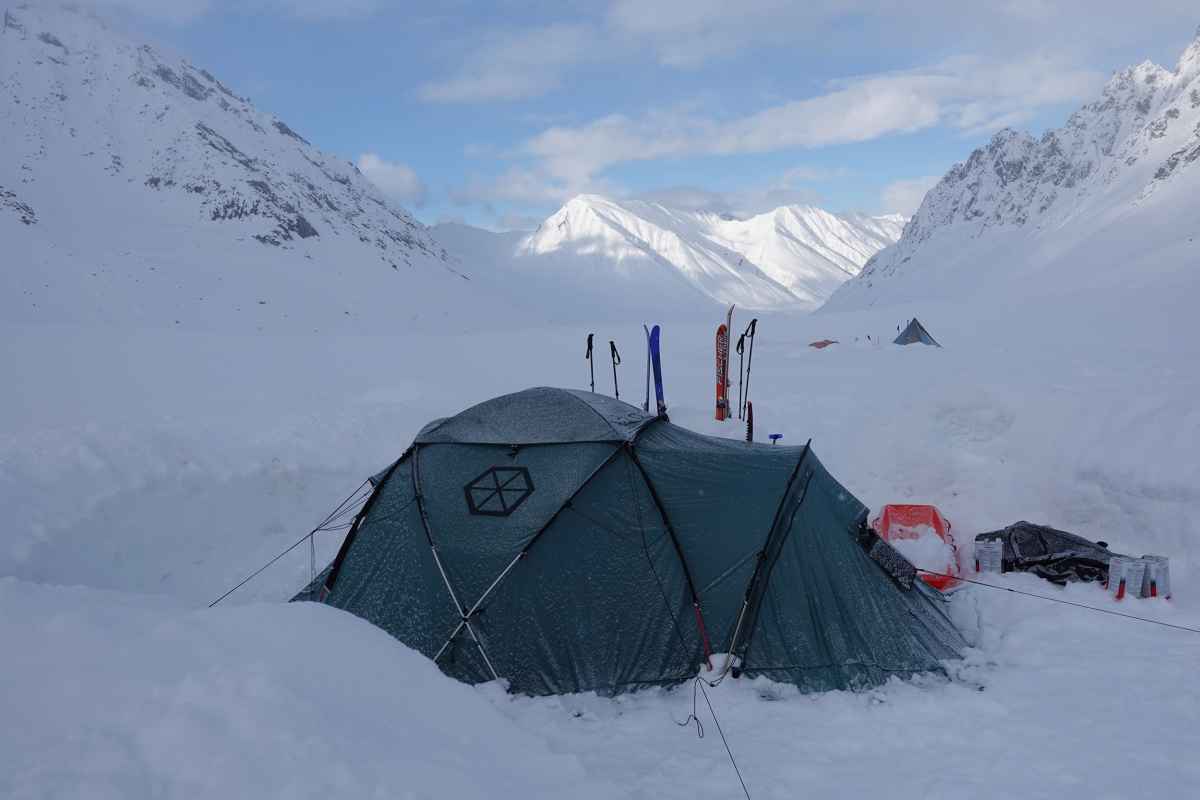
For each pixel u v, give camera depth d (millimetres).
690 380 20344
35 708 2605
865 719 4977
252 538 8969
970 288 168250
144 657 3086
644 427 6988
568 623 5766
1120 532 8281
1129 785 4023
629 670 5617
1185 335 35875
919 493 9898
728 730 4941
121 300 173625
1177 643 5730
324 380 21484
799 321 77250
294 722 2871
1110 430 10117
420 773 2936
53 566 7348
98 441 9406
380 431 12492
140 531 8328
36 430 9898
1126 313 52656
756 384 18391
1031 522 8352
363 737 3031
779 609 5852
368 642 4070
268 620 3826
